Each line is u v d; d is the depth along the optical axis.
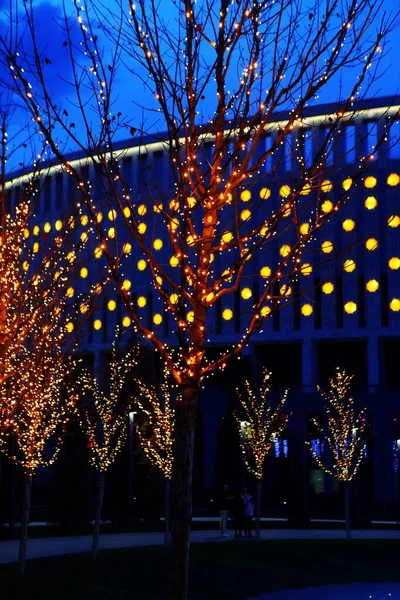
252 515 29.33
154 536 29.47
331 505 45.19
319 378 59.69
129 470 33.41
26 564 20.05
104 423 23.80
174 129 9.16
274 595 18.34
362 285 56.44
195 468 56.84
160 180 56.41
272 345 61.75
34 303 13.79
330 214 9.59
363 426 37.50
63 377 20.64
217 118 9.36
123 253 10.57
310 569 21.75
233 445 38.44
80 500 32.72
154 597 16.73
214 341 58.56
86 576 18.45
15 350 13.83
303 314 56.66
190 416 10.05
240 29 9.16
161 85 9.03
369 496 35.88
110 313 61.09
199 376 9.95
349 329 56.81
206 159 11.22
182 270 9.34
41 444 18.98
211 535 29.75
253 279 57.34
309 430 54.81
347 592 18.92
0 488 27.58
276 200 48.56
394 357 59.84
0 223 12.40
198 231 29.86
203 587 18.55
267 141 47.16
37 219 56.25
